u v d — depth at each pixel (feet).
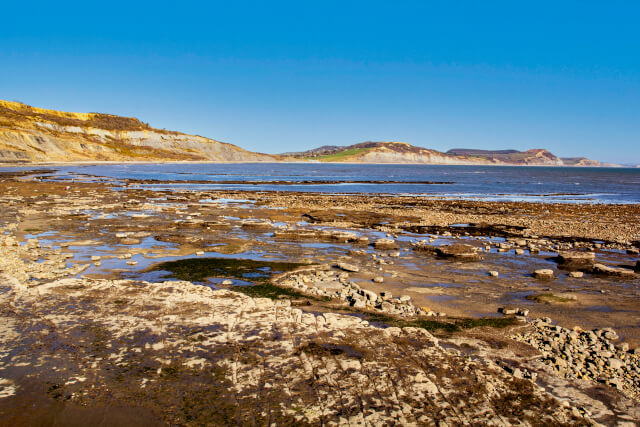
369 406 23.17
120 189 169.89
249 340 30.27
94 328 31.78
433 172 501.97
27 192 144.36
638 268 56.75
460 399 24.00
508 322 36.96
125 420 21.89
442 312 39.27
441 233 83.15
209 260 56.18
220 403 23.22
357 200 144.97
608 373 28.32
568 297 43.78
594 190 225.97
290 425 21.59
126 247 62.80
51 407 22.76
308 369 26.55
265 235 75.56
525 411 23.20
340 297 42.22
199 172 351.05
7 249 58.49
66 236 70.13
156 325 32.48
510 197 177.68
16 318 33.35
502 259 61.11
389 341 30.83
